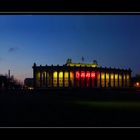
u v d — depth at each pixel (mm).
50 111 28953
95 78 124812
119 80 124812
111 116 23672
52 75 122312
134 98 57562
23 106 35875
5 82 112250
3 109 31281
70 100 51500
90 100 51438
